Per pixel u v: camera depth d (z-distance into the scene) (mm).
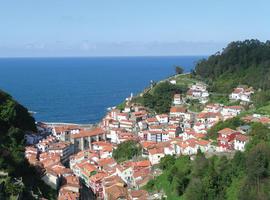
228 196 150125
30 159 199625
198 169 167375
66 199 162875
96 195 196750
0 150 148875
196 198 152500
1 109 182750
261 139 173125
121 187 190375
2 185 125750
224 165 163000
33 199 139875
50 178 174500
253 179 145625
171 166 188875
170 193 169000
